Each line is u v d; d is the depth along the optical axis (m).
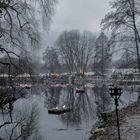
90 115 31.59
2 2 14.02
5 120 20.95
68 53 100.94
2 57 16.19
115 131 13.03
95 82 84.62
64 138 20.14
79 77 95.62
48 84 88.06
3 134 18.30
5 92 17.30
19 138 18.11
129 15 28.91
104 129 14.88
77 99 52.16
